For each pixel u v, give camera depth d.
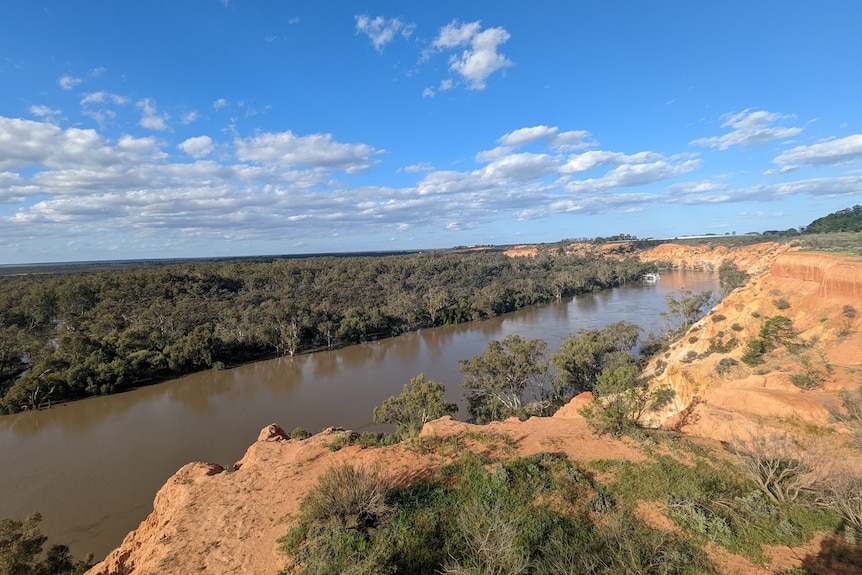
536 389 48.62
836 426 17.52
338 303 100.12
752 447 14.99
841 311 33.47
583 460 15.64
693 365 34.66
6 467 33.88
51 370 51.53
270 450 18.83
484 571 9.48
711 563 10.18
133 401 49.41
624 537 10.77
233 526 12.79
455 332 82.44
